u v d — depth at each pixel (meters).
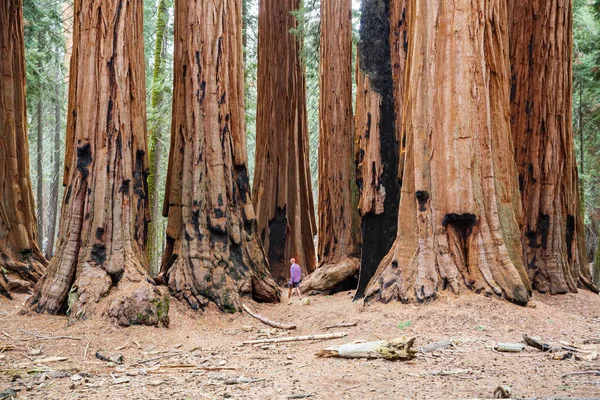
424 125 10.89
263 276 13.12
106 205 10.95
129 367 7.48
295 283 15.55
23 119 15.46
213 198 12.38
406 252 10.66
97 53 11.39
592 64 21.64
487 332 8.55
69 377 6.85
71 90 11.94
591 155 27.03
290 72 20.98
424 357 7.19
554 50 14.56
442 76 10.81
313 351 8.27
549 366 6.40
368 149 14.19
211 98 12.69
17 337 8.95
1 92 14.89
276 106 20.75
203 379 6.52
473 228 10.33
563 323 9.25
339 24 18.38
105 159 11.14
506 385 5.46
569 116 14.91
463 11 10.82
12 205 14.63
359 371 6.48
